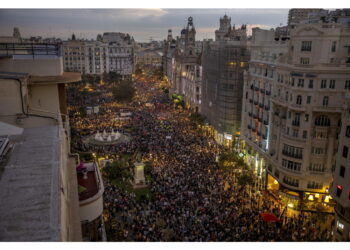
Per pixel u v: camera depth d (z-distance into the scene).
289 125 55.94
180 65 160.50
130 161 71.06
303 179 54.88
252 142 72.44
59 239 8.69
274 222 46.84
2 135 17.03
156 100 162.00
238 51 85.19
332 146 52.41
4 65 25.20
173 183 58.19
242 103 82.81
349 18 60.84
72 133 88.94
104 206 49.41
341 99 51.03
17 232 8.88
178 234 41.28
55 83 26.44
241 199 54.00
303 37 53.84
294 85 54.03
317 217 49.50
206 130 104.50
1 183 11.59
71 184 20.92
